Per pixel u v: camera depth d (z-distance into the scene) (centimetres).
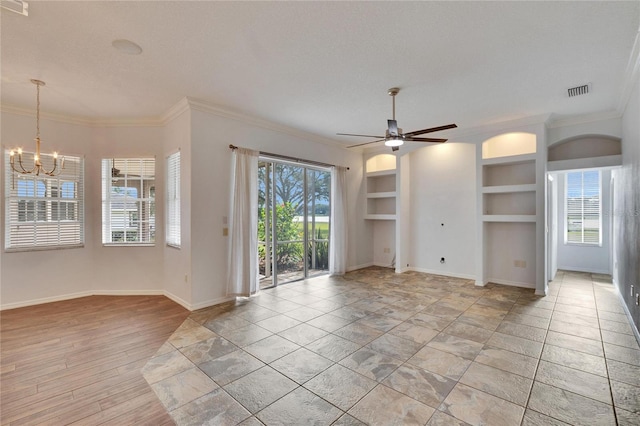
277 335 332
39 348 302
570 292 498
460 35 259
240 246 454
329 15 231
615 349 296
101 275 489
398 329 346
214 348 302
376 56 293
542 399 219
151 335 333
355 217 691
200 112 420
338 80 346
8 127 418
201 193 423
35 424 195
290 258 572
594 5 221
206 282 429
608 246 643
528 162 523
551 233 590
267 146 507
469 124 518
